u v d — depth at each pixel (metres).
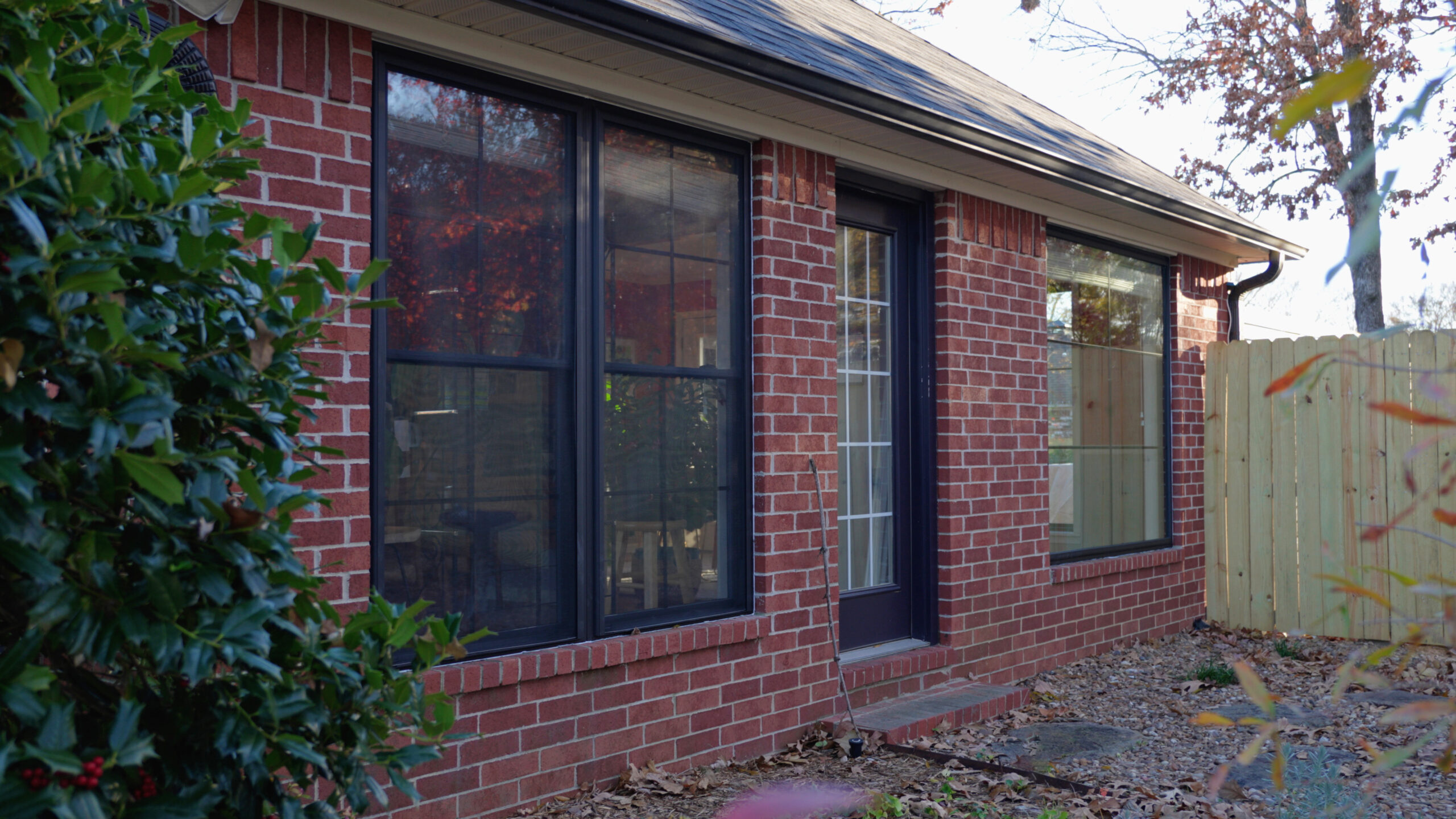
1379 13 13.10
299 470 2.33
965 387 6.93
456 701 4.38
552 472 4.86
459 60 4.48
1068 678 7.41
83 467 1.79
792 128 5.77
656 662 5.11
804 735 5.80
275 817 2.24
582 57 4.73
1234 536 9.47
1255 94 15.03
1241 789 4.83
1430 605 8.28
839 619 6.39
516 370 4.74
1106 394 8.61
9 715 1.75
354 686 2.18
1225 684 7.15
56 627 1.72
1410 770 5.17
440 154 4.51
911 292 6.97
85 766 1.60
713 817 4.52
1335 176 14.34
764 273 5.68
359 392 4.11
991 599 7.08
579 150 4.96
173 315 1.96
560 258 4.91
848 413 6.57
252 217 2.06
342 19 4.09
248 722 1.92
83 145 1.82
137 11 2.41
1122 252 8.80
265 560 2.05
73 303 1.69
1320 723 6.09
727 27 5.23
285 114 3.96
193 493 1.86
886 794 4.75
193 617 1.91
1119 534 8.68
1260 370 9.36
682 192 5.45
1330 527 8.90
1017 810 4.59
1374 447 8.69
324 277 2.18
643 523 5.24
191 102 2.32
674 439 5.39
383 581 4.26
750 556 5.70
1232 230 8.83
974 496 6.97
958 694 6.45
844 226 6.56
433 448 4.44
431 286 4.45
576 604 4.90
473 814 4.41
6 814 1.50
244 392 2.03
